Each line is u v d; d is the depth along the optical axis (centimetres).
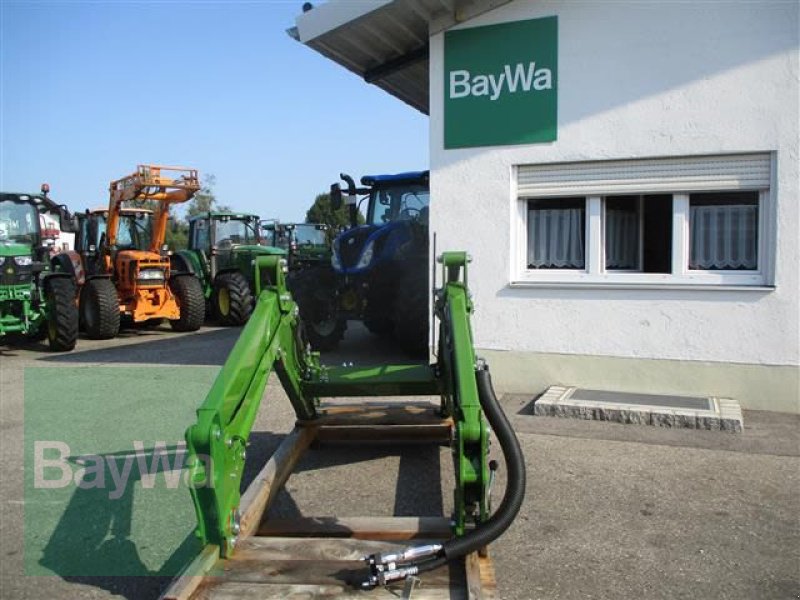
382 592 286
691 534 387
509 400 673
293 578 296
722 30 613
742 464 491
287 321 429
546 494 445
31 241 1139
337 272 962
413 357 916
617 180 659
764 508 419
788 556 361
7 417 668
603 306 667
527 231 709
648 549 371
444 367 454
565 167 676
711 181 631
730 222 643
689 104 627
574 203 694
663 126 636
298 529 363
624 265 685
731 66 612
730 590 330
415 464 511
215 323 1497
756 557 360
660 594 327
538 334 689
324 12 701
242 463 335
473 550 307
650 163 648
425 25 733
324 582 293
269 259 421
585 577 344
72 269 1370
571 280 684
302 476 489
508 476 330
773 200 611
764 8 600
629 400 623
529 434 565
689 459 502
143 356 1017
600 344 670
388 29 737
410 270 906
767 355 620
